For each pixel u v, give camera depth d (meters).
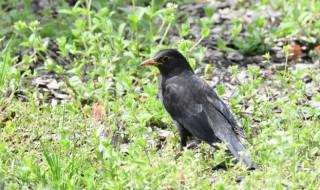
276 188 10.12
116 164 11.02
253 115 12.86
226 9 18.05
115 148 12.03
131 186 10.43
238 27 15.43
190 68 12.84
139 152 11.23
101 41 14.62
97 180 10.99
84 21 15.57
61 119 12.73
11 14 16.58
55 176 10.76
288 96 12.95
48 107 13.09
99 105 13.19
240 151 11.12
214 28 17.17
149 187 10.39
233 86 14.62
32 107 13.13
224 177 10.96
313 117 12.68
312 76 13.62
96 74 14.48
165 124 12.98
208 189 10.52
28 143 12.27
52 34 16.30
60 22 16.75
